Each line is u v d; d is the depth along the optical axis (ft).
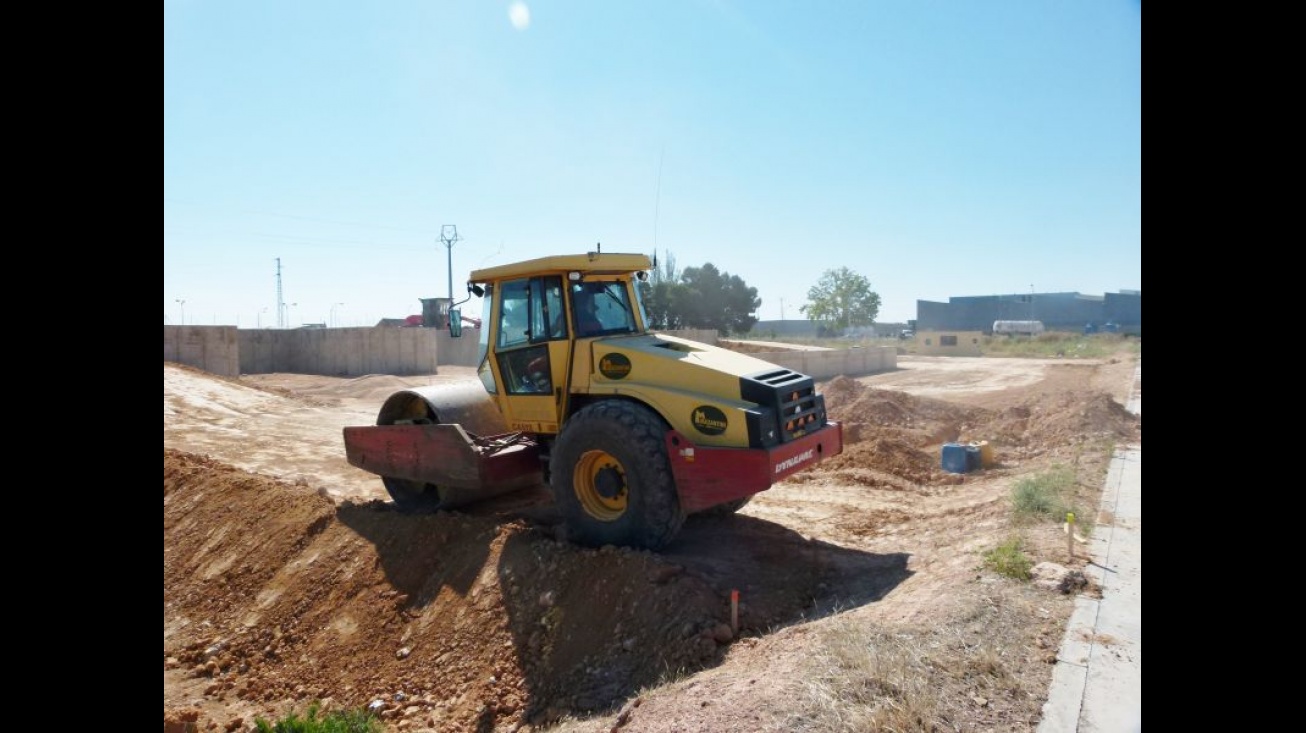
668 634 19.25
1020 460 40.96
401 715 19.93
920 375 111.96
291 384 99.66
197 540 30.81
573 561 22.35
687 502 22.61
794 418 23.91
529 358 26.73
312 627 24.48
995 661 14.71
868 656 14.52
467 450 26.27
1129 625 16.57
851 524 29.27
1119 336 214.90
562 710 18.29
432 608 23.24
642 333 27.68
